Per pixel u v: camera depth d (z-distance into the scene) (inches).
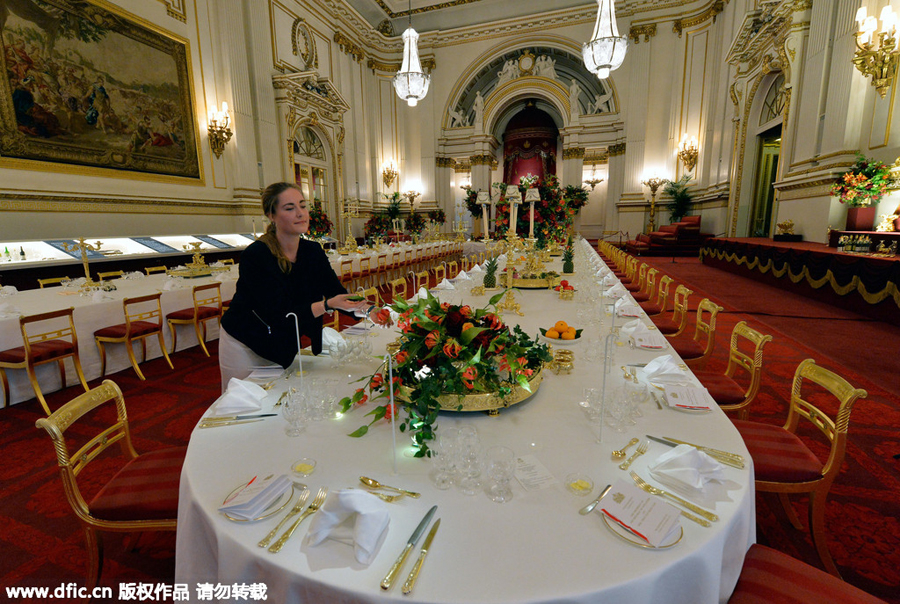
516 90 667.4
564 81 725.3
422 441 48.6
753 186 448.5
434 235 602.2
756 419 116.9
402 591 31.9
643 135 601.9
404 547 35.9
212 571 43.0
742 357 92.4
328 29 542.0
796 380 72.8
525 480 44.0
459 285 157.6
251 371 82.2
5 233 240.5
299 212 78.1
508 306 117.5
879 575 67.3
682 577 34.9
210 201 369.4
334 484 44.3
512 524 38.3
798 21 330.3
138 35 307.0
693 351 117.3
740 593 43.2
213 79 372.5
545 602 31.2
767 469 63.7
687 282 332.2
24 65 244.5
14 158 242.2
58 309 142.6
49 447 110.0
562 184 668.7
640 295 204.5
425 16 654.5
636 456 48.3
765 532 76.8
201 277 208.8
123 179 300.5
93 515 58.5
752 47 417.4
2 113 236.7
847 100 278.5
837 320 210.2
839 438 61.3
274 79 435.5
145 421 123.0
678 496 41.8
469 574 33.1
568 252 195.2
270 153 434.6
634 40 592.1
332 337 88.7
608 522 37.9
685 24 562.6
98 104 282.7
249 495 40.9
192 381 152.8
